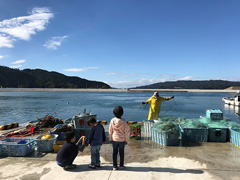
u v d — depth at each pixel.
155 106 8.40
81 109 37.25
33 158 5.23
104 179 3.89
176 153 5.45
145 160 4.94
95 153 4.43
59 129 6.75
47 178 3.99
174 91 179.12
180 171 4.23
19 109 37.00
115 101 61.72
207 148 5.87
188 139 6.62
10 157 5.31
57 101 59.69
